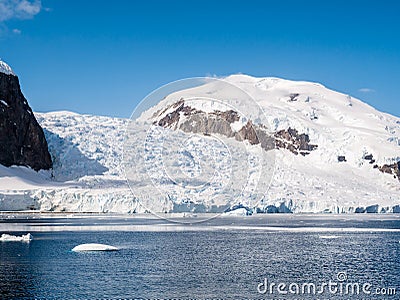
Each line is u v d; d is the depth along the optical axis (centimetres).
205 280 3762
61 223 8088
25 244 5441
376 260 4694
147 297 3275
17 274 3856
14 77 12812
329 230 7588
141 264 4347
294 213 12725
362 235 6862
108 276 3844
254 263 4497
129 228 7400
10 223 8031
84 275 3856
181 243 5781
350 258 4809
